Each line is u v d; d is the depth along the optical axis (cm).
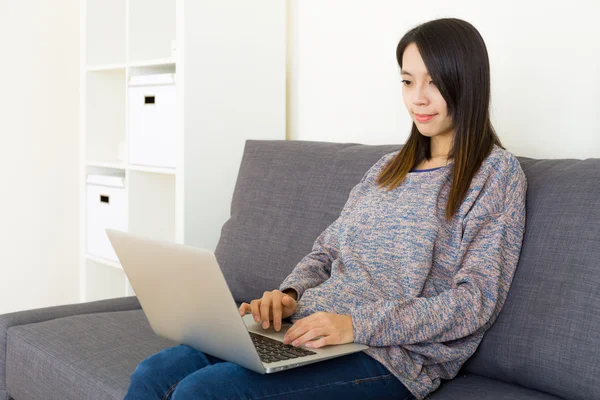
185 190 236
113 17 293
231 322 119
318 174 195
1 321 193
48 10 332
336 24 247
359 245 154
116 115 295
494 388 137
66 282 346
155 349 168
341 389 129
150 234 269
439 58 146
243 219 208
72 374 159
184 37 232
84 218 289
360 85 241
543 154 190
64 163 342
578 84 181
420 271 141
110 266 296
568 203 139
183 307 132
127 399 128
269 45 253
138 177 264
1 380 192
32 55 329
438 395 136
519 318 137
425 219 144
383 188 159
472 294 134
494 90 200
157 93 246
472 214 141
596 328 126
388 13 229
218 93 241
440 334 134
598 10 176
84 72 286
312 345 131
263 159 214
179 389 121
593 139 179
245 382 122
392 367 134
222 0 240
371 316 133
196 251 118
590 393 125
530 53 191
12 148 326
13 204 329
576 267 132
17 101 326
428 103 150
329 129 253
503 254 140
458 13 208
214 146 241
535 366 133
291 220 195
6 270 329
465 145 147
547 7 186
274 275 193
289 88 267
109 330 182
